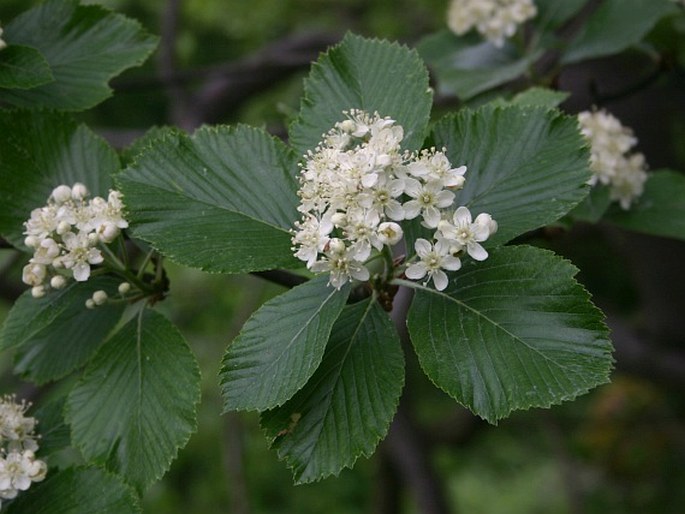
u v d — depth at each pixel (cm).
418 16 187
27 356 73
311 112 68
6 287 119
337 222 61
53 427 71
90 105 74
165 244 65
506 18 90
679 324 142
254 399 61
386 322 64
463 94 88
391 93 68
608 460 191
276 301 63
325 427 63
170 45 140
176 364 67
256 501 222
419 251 62
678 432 186
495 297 62
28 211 71
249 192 67
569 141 66
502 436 242
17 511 66
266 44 194
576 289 62
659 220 82
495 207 65
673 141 139
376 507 201
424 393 228
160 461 66
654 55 95
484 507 241
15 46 70
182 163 67
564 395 60
